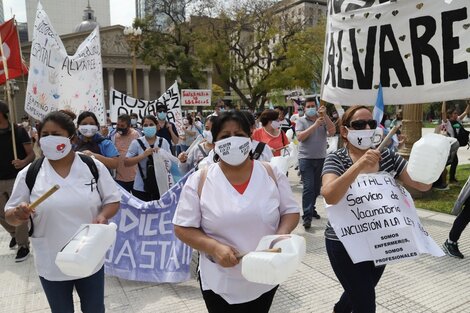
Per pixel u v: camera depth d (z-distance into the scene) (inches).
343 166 99.0
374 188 96.0
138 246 169.2
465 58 125.0
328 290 152.1
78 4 3560.5
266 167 86.7
